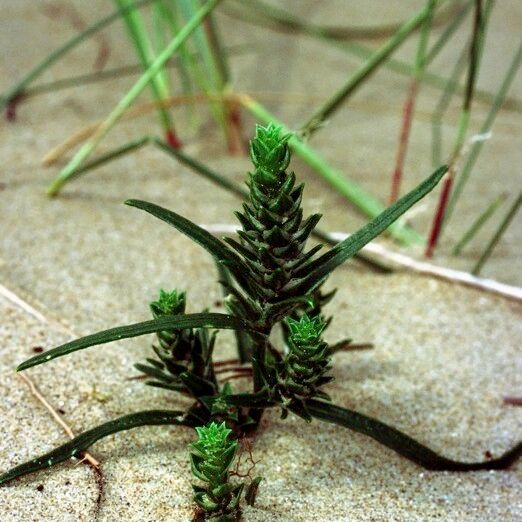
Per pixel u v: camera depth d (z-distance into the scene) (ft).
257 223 0.95
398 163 1.30
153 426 1.04
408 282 1.22
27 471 0.98
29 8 1.76
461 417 1.09
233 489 0.99
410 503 1.02
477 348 1.15
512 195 1.35
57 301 1.16
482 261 1.21
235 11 1.83
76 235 1.24
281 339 1.14
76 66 1.59
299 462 1.03
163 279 1.20
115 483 1.00
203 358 1.03
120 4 1.37
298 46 1.76
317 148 1.46
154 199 1.31
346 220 1.31
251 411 1.03
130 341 1.12
